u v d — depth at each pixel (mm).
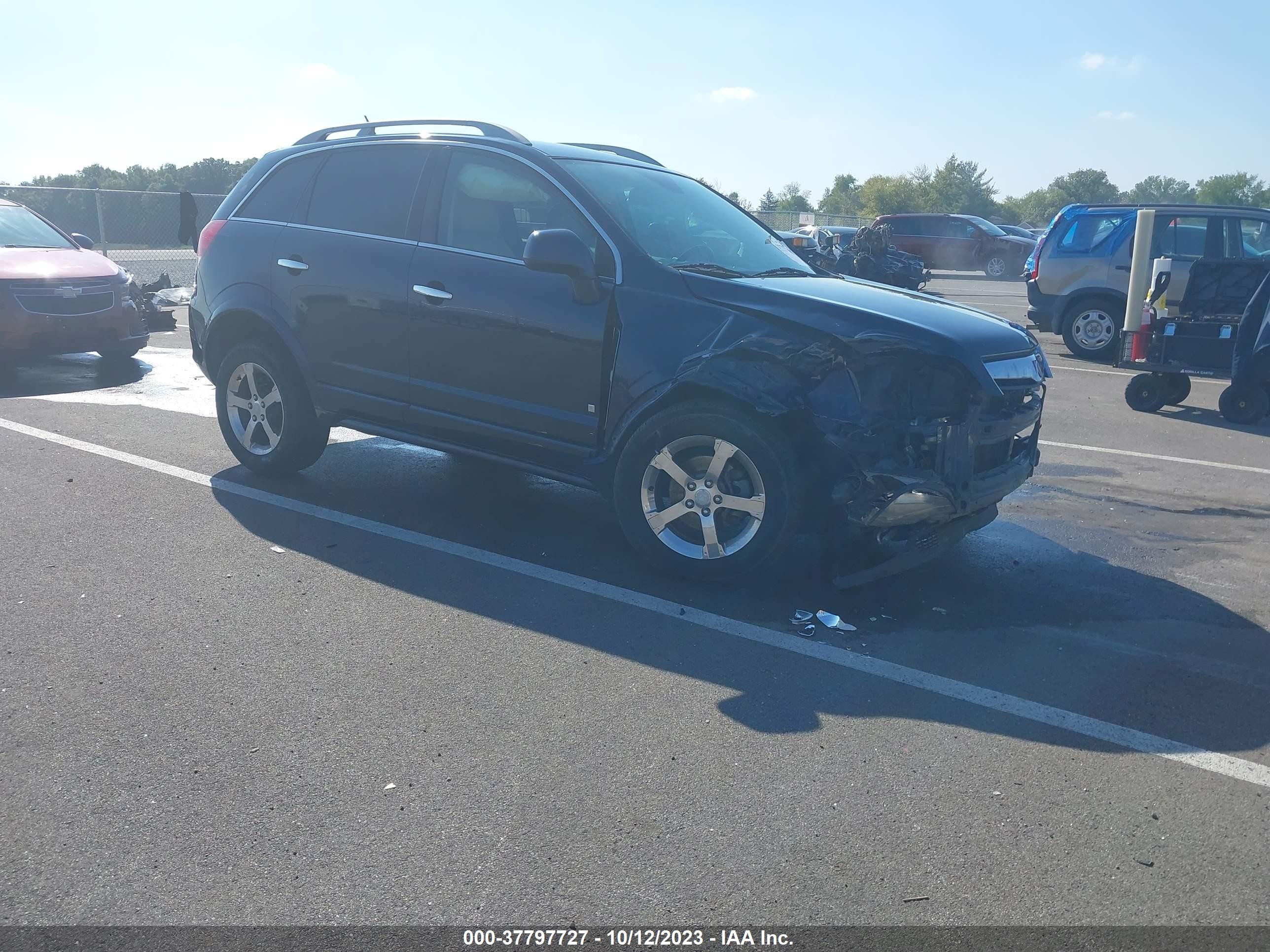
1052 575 5082
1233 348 8992
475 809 2967
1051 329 13617
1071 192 99375
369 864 2715
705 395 4574
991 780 3203
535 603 4520
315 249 5703
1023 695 3791
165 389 9156
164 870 2672
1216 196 103938
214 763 3168
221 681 3697
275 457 6113
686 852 2801
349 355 5613
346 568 4875
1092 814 3035
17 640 3975
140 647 3957
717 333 4488
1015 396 4648
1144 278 9305
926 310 4691
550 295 4871
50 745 3244
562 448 4977
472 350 5137
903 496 4223
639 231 4973
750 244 5508
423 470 6676
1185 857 2846
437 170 5434
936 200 78938
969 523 4738
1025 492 6672
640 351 4633
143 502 5754
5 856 2707
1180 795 3154
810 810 3014
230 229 6145
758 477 4453
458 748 3299
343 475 6477
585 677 3828
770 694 3736
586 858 2764
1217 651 4230
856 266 19953
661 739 3393
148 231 19344
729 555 4598
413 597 4551
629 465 4715
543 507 5965
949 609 4598
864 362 4281
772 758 3289
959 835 2912
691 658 4012
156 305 13438
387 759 3221
